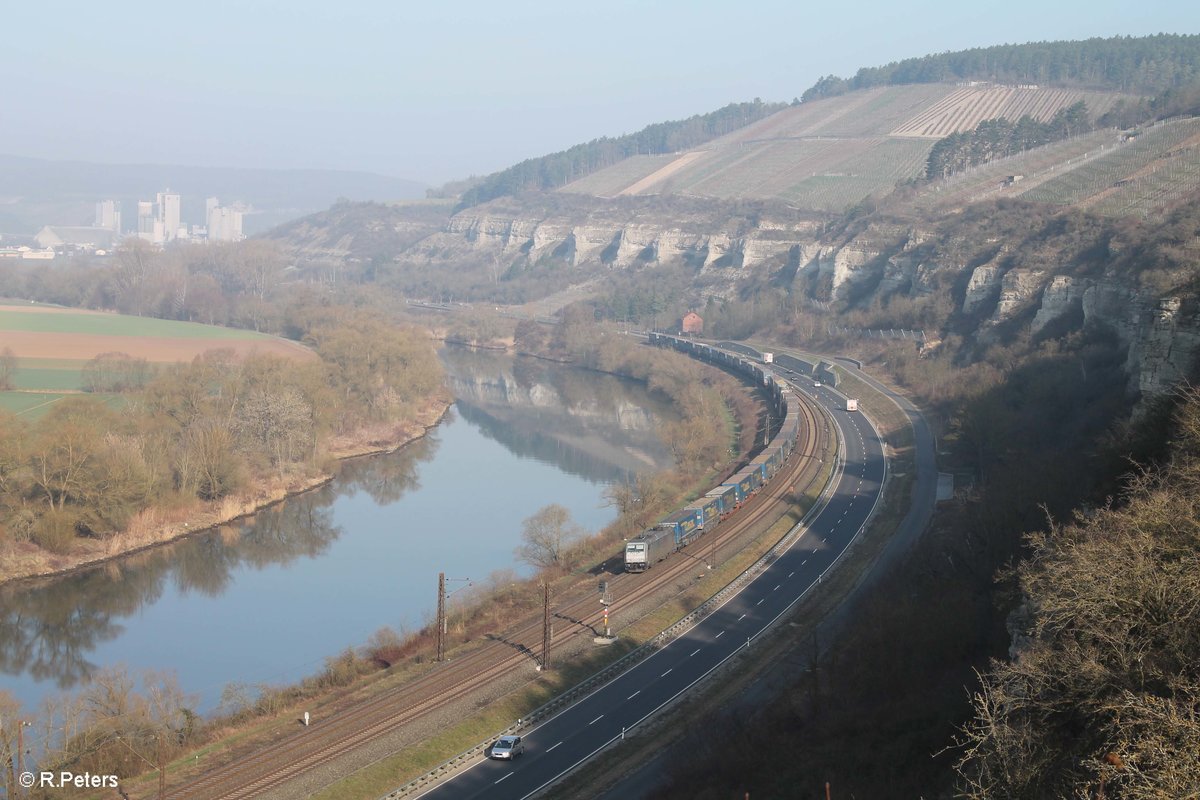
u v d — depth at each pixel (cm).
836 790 6331
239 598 11938
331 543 13900
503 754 7462
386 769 7300
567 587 11094
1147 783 3603
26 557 12638
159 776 7175
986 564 9144
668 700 8438
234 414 17012
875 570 11144
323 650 10388
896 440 17212
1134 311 15862
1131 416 9806
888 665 8056
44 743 7500
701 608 10338
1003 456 13600
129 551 13350
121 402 17688
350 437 19100
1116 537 5116
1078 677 4534
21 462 12912
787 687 8406
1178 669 4284
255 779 7088
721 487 13688
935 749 6419
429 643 9750
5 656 10412
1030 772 4425
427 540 14012
